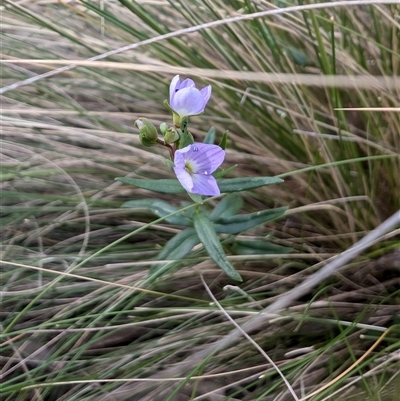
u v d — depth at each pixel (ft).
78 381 0.70
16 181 0.87
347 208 0.79
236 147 0.87
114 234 0.84
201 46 0.90
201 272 0.79
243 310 0.74
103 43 0.91
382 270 0.79
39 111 0.87
